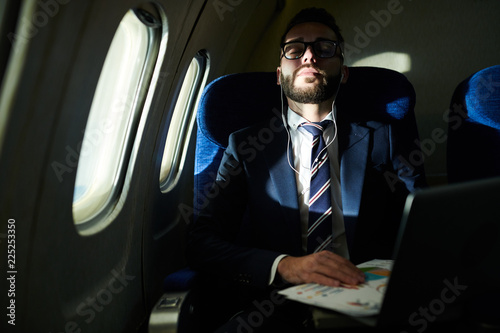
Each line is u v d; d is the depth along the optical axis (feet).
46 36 2.90
